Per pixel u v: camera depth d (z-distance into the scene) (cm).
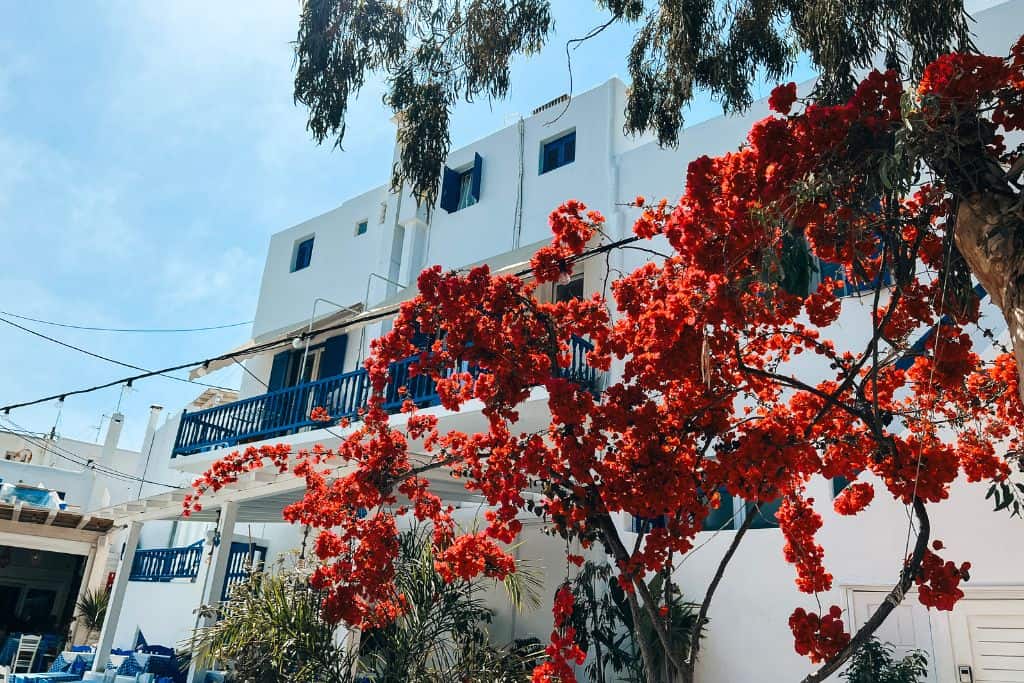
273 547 1452
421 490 659
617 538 471
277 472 861
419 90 561
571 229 505
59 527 1614
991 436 542
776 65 609
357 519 631
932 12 493
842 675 736
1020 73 327
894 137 314
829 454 486
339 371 1365
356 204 1592
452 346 493
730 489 470
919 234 379
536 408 916
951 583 404
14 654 1565
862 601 754
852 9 513
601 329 514
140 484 1886
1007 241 282
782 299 413
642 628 454
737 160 367
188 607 1505
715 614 841
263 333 1628
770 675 786
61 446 2583
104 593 1666
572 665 935
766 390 531
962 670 682
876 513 760
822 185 319
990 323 723
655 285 502
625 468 475
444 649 798
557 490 486
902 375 504
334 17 513
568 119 1270
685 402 477
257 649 746
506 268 995
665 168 1098
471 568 532
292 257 1691
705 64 605
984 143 331
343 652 753
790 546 513
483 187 1362
